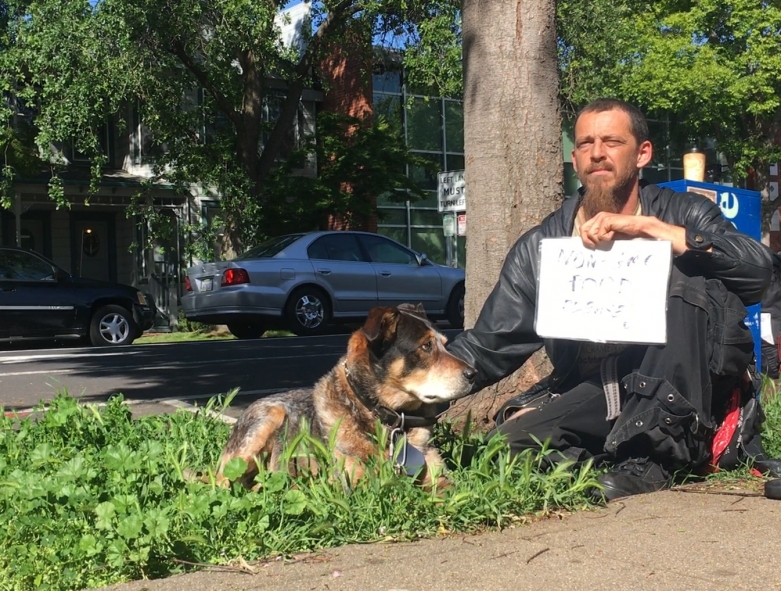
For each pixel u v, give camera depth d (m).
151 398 8.12
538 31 5.24
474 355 4.14
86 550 3.04
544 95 5.27
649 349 3.94
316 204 21.78
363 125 23.53
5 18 18.48
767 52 25.89
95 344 15.72
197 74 18.89
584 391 4.22
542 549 3.13
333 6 19.45
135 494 3.47
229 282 15.73
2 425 5.28
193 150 19.62
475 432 4.95
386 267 17.06
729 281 3.90
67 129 17.41
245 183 19.62
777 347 8.48
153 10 16.92
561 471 3.82
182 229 21.03
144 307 16.27
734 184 31.12
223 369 10.49
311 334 16.44
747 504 3.75
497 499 3.57
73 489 3.44
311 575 2.92
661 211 4.09
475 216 5.36
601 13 20.45
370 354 3.82
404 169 25.02
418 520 3.46
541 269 3.93
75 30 16.94
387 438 3.83
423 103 27.42
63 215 22.75
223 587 2.82
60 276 15.48
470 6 5.36
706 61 25.84
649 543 3.17
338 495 3.54
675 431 3.95
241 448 3.87
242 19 17.38
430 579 2.84
